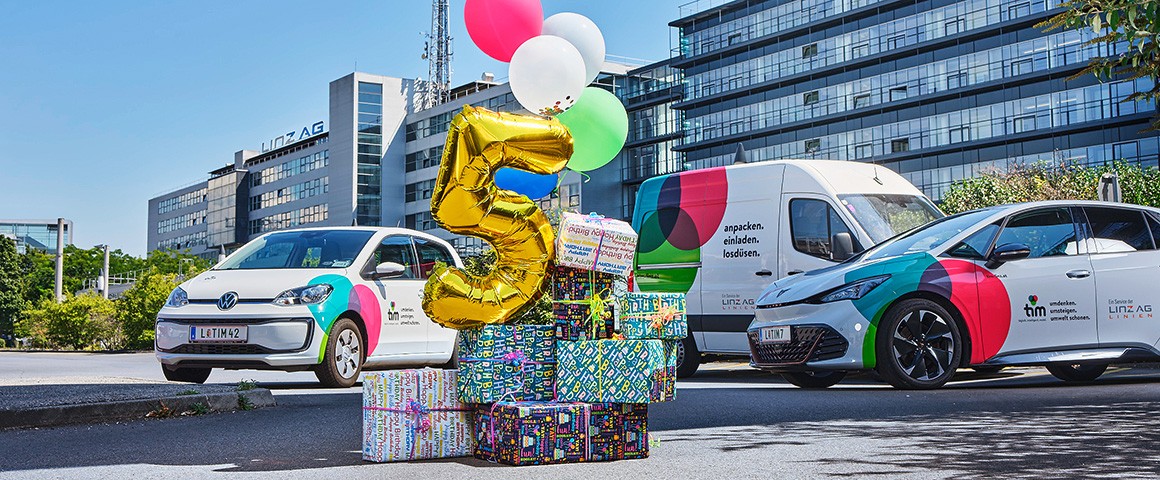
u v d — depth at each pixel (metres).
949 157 64.50
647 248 12.27
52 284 107.06
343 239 10.78
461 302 5.00
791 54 72.75
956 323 8.69
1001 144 62.12
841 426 6.18
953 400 7.59
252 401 7.83
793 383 10.14
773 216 11.05
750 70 74.81
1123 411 6.54
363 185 93.00
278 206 107.50
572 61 5.42
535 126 5.10
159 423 6.77
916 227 9.70
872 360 8.61
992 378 10.94
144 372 13.52
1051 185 28.44
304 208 102.06
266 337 9.55
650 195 12.41
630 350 4.99
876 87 68.06
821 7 71.50
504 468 4.79
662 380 5.09
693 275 11.75
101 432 6.28
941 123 64.88
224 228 117.69
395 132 94.06
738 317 11.27
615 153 5.90
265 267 10.48
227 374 12.95
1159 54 8.62
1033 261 8.84
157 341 10.04
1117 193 14.65
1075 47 59.06
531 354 5.06
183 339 9.82
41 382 9.65
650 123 79.62
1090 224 9.13
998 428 5.86
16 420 6.46
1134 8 7.11
